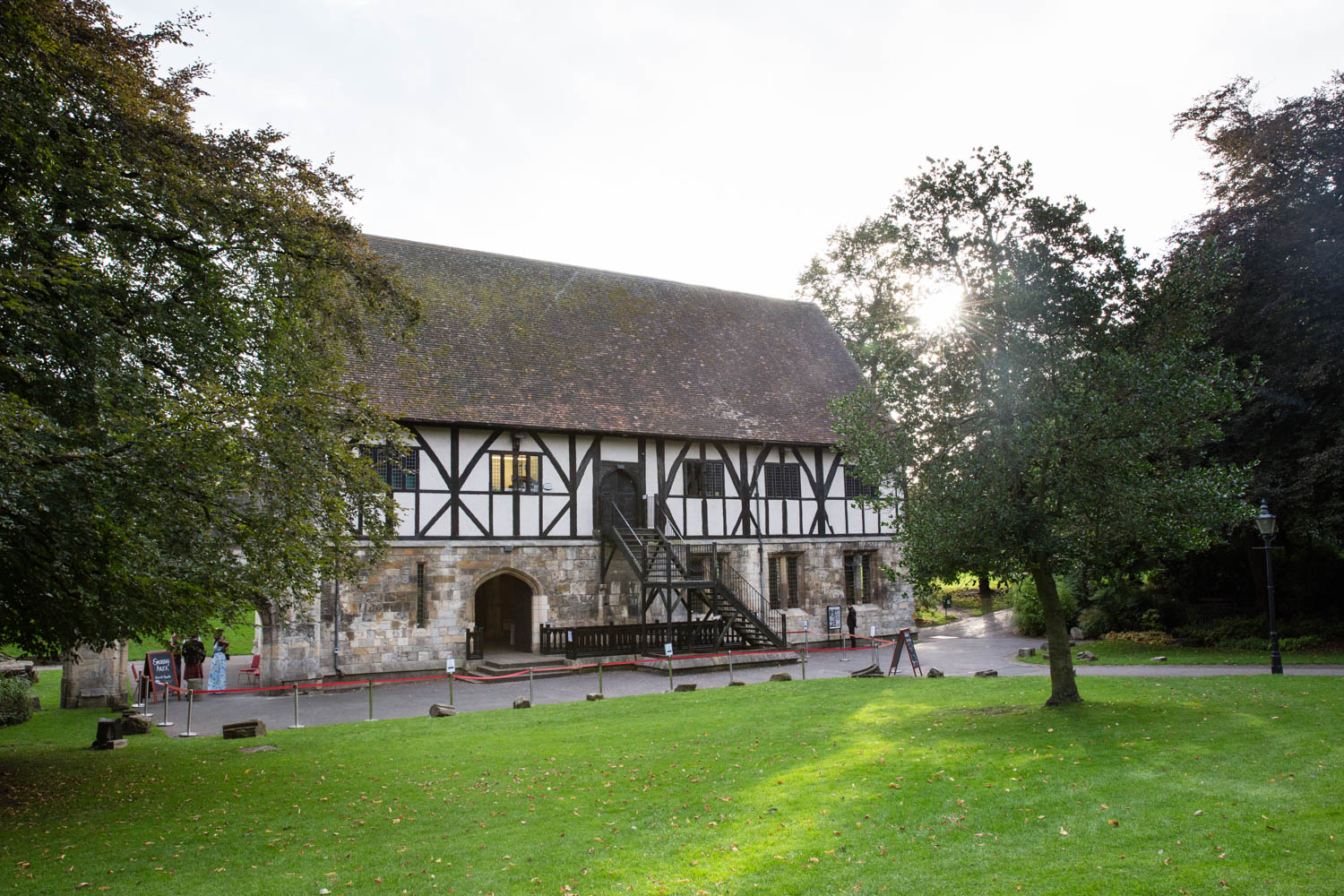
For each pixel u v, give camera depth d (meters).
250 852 6.98
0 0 8.12
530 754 10.28
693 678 18.89
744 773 8.83
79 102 9.41
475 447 20.47
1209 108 20.61
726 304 28.31
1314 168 18.84
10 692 14.38
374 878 6.28
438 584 19.80
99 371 8.98
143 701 16.19
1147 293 10.59
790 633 24.56
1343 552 19.33
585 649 20.73
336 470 11.10
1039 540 10.40
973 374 10.80
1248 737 9.22
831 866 6.09
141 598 8.83
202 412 8.91
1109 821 6.66
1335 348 18.25
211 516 9.22
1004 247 10.78
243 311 11.06
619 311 25.52
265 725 13.31
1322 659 18.36
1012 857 6.07
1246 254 18.98
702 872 6.10
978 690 13.89
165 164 10.02
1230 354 19.78
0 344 8.32
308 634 18.36
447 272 23.55
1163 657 19.95
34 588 8.67
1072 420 10.06
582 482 21.80
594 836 7.06
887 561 26.70
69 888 6.20
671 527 22.81
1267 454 19.44
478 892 5.94
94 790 9.12
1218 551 22.72
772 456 24.89
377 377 19.67
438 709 13.98
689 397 24.05
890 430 11.38
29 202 8.88
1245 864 5.70
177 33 11.05
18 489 7.17
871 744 9.85
